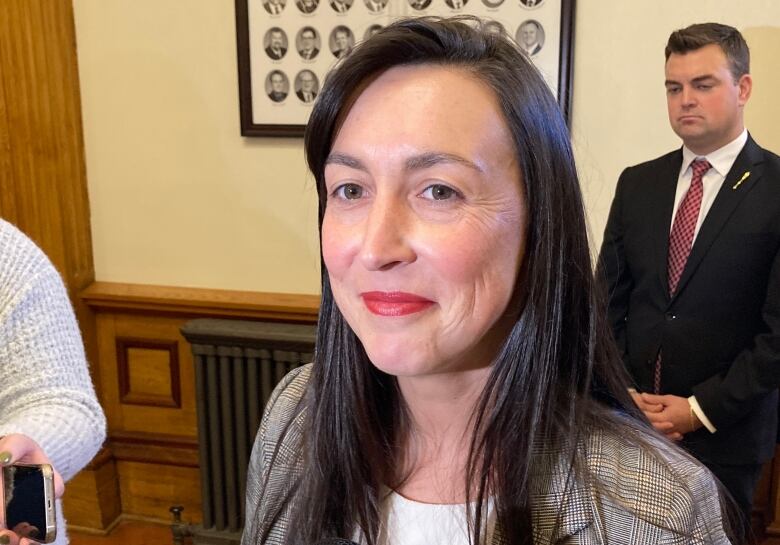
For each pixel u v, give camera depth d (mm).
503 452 759
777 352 1690
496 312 699
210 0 2248
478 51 699
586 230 759
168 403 2525
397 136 656
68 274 2422
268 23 2197
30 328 1104
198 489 2564
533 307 729
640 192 1934
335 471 866
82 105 2406
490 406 769
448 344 692
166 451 2551
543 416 756
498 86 680
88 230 2484
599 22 2062
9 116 2338
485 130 666
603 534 731
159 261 2469
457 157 651
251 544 979
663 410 1803
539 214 707
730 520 1080
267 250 2379
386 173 666
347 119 714
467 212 667
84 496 2539
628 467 749
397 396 864
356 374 856
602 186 2145
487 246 674
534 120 690
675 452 789
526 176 696
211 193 2379
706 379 1815
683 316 1820
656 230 1883
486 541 769
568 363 775
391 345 694
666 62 1855
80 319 2467
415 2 2113
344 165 697
